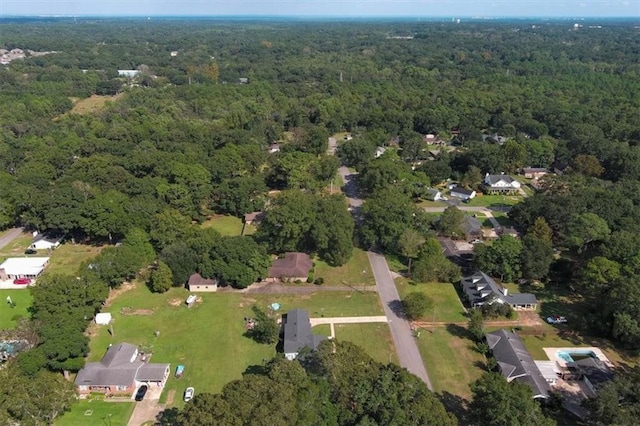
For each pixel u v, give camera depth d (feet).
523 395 211.20
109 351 270.87
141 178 493.36
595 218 378.94
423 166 559.79
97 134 646.33
